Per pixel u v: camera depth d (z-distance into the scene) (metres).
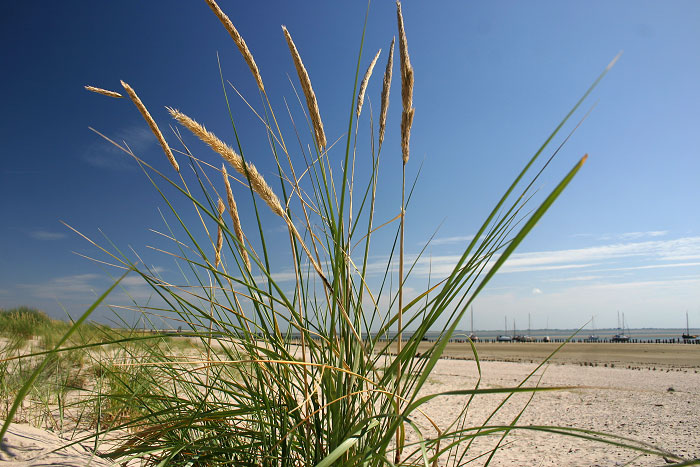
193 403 1.88
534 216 0.79
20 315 10.29
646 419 5.86
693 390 9.61
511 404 7.24
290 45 1.71
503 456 3.67
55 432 2.75
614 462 3.51
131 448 1.80
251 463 1.71
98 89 1.66
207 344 1.78
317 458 1.62
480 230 1.09
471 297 0.95
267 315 1.76
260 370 1.68
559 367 18.16
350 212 1.82
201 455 1.72
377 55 2.01
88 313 0.78
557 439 4.42
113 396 2.08
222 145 1.50
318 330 1.77
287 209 1.64
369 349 1.74
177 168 1.79
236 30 1.62
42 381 3.58
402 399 1.55
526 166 0.91
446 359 26.62
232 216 1.94
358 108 1.91
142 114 1.73
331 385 1.56
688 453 3.89
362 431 1.40
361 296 1.76
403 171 1.89
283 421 1.63
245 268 1.84
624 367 18.80
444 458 3.56
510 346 48.91
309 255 1.49
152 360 2.20
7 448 2.01
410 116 1.84
